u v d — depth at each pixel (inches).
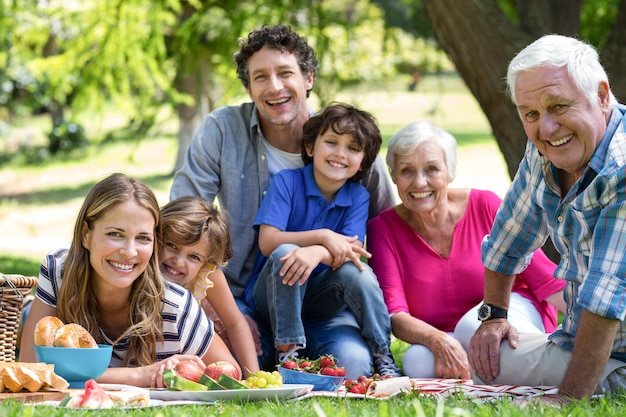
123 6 695.7
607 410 149.9
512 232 197.9
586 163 174.6
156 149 1373.0
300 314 222.1
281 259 220.7
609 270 168.2
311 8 675.4
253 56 247.0
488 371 197.2
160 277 194.7
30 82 1304.1
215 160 252.7
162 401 169.0
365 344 230.1
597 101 169.0
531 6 379.2
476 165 1112.8
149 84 748.6
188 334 196.9
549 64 166.6
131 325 192.4
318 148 238.2
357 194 246.4
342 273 227.1
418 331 228.7
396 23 685.9
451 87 1786.4
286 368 202.4
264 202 243.1
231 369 185.6
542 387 184.1
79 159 1322.6
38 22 739.4
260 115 253.3
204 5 717.3
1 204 1028.5
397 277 241.0
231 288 249.9
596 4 574.2
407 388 190.1
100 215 184.9
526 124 173.5
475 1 370.0
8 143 1435.8
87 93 750.5
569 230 182.5
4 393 164.7
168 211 210.4
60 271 193.9
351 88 868.0
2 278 195.8
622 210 168.2
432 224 241.8
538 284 234.8
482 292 242.2
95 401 158.9
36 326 178.5
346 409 158.7
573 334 188.4
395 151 236.8
